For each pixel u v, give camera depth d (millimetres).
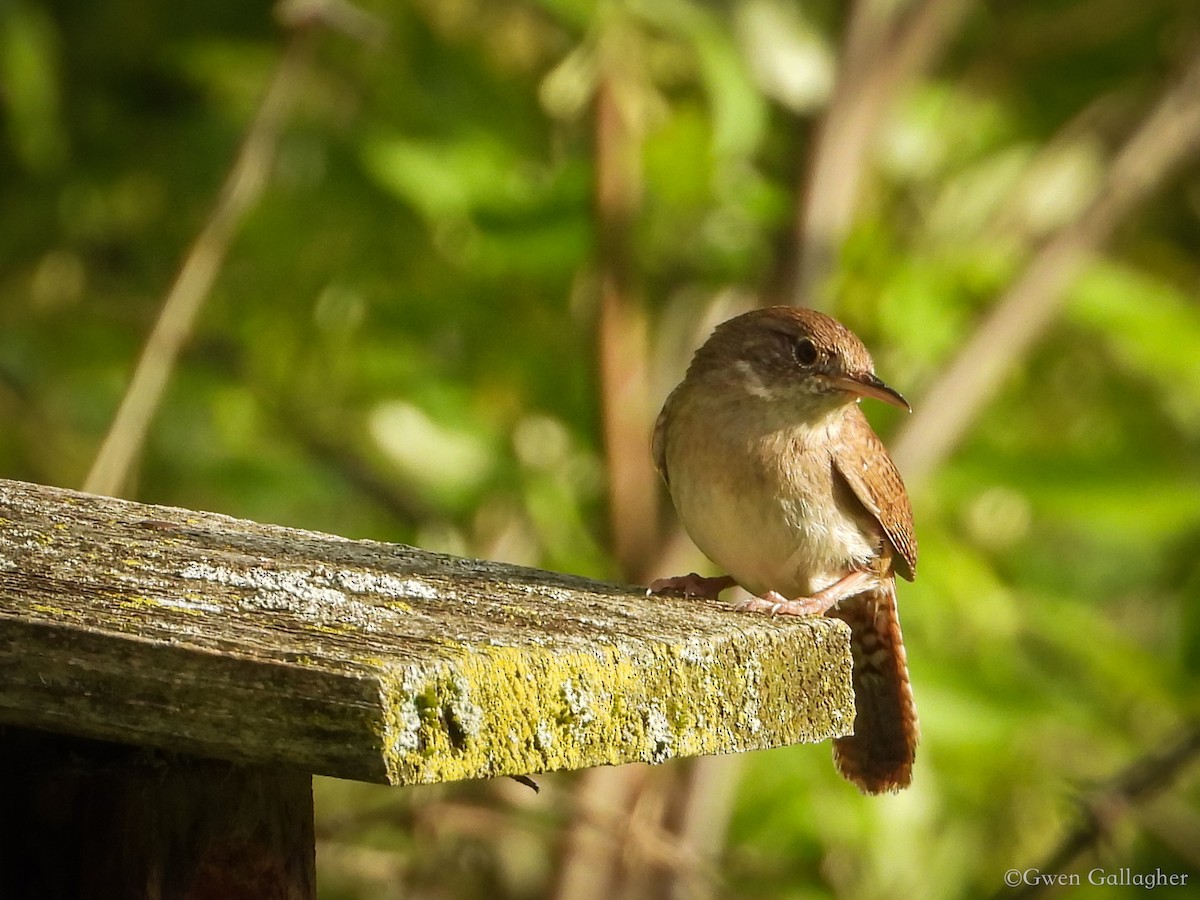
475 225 10992
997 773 11539
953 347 11234
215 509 12359
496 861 11031
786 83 11633
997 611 11258
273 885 5473
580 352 11617
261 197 12156
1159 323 11273
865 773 8117
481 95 12406
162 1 12844
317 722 4465
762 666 5379
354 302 11938
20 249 12609
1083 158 12766
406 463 11578
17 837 5359
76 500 6844
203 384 12156
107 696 4703
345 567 6000
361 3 12258
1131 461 11062
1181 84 11750
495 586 5910
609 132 10133
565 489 11438
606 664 4957
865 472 7949
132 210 12719
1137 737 12133
